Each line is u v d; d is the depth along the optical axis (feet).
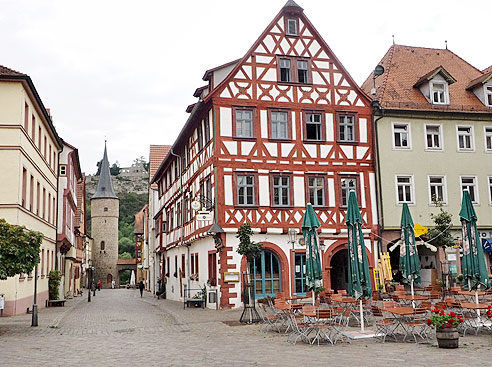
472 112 95.45
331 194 85.15
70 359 38.40
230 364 34.81
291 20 86.74
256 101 83.15
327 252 83.56
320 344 42.52
